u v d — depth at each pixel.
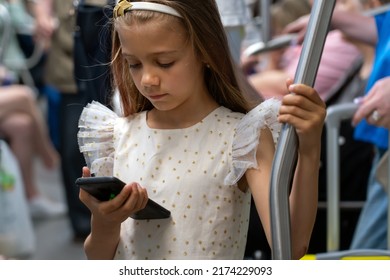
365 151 6.16
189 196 3.38
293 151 3.07
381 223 5.34
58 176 12.25
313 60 3.08
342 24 5.93
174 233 3.39
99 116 3.64
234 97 3.52
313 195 3.12
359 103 5.31
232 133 3.41
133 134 3.55
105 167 3.63
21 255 7.60
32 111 9.69
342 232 6.31
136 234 3.46
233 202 3.40
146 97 3.38
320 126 3.07
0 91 9.48
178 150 3.45
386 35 5.25
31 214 10.07
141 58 3.28
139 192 3.21
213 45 3.40
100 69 4.97
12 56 9.98
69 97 8.59
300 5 7.48
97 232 3.40
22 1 10.31
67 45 8.51
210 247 3.37
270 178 3.08
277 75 6.68
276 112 3.38
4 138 9.59
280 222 3.04
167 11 3.27
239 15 5.41
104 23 4.44
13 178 7.57
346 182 6.22
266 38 6.37
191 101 3.46
